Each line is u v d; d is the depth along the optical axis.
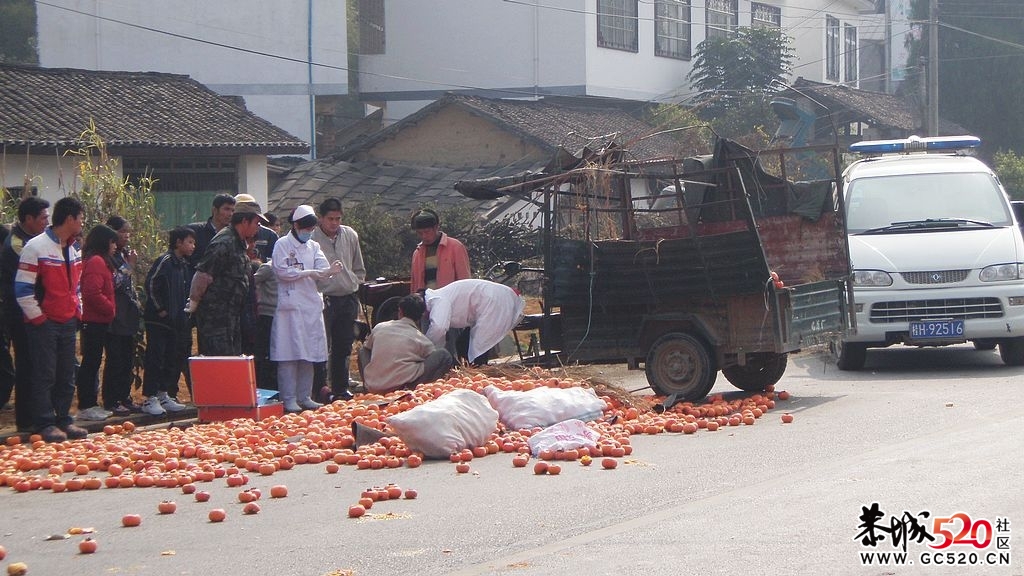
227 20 33.56
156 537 6.61
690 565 5.54
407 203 28.08
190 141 24.14
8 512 7.50
